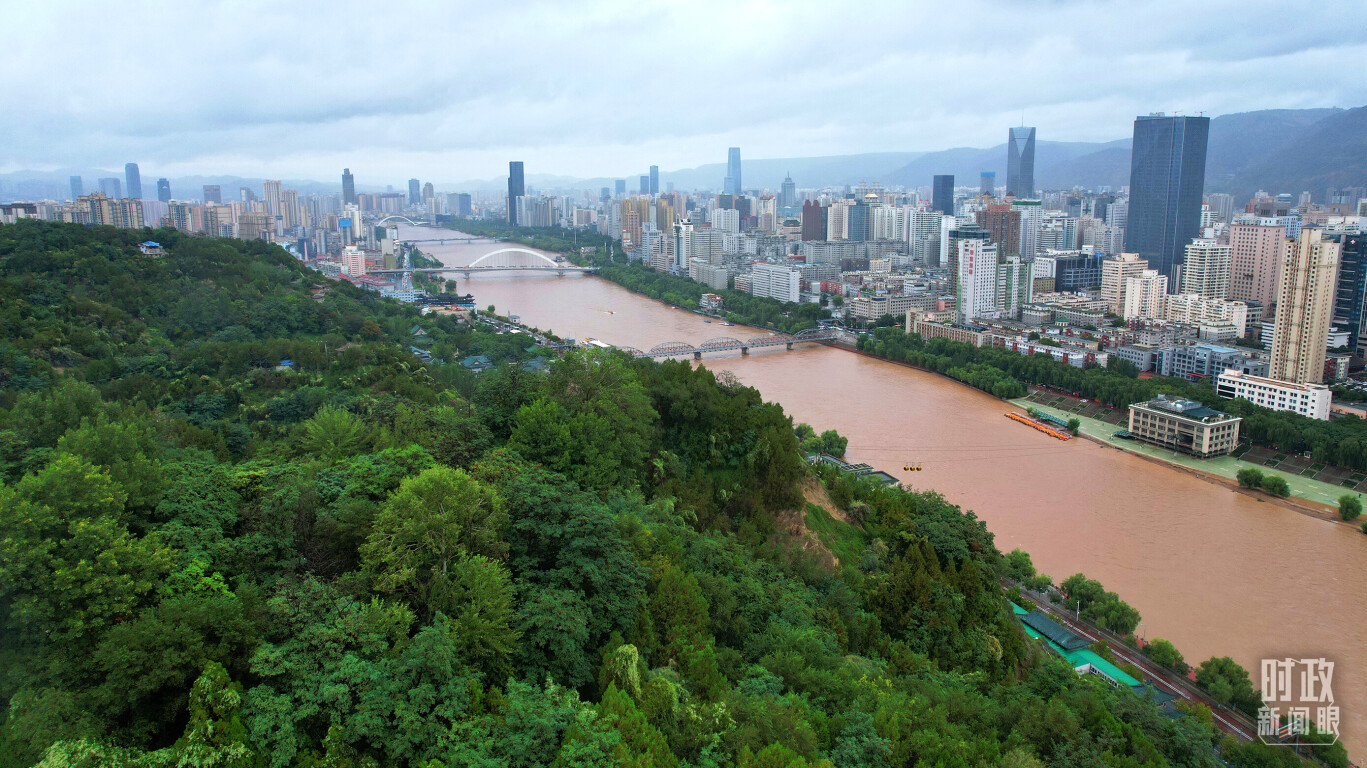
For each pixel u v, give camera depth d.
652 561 109.75
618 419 152.75
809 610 127.19
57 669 70.94
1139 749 103.19
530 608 87.44
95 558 77.31
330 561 93.88
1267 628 190.62
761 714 83.25
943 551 167.00
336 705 72.38
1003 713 107.50
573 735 70.25
